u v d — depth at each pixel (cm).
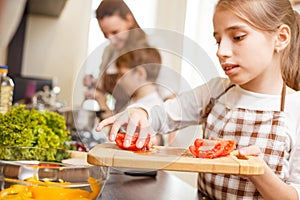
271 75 111
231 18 90
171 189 109
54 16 365
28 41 367
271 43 95
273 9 95
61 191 68
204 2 219
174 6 229
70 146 121
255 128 108
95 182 71
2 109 143
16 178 67
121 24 114
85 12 338
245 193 105
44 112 120
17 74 353
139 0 234
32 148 84
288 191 89
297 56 111
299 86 113
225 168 70
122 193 98
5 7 90
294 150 106
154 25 233
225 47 91
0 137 104
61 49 375
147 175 123
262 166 71
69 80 378
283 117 107
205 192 113
